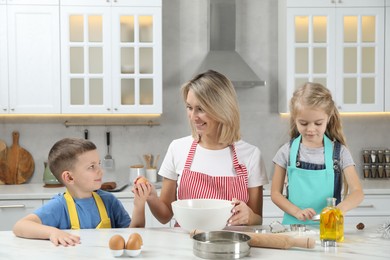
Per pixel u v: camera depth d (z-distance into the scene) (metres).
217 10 4.24
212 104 1.96
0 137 4.33
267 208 3.81
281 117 4.47
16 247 1.58
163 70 4.43
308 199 2.17
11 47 3.94
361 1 4.04
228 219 1.78
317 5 4.04
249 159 2.12
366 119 4.50
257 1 4.45
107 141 4.38
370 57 4.10
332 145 2.18
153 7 3.99
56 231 1.66
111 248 1.46
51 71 3.97
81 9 3.96
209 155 2.12
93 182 2.00
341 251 1.51
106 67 4.00
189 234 1.73
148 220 3.79
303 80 4.09
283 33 4.20
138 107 4.03
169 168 2.19
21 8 3.93
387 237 1.67
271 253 1.49
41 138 4.36
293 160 2.21
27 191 3.83
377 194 3.82
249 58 4.45
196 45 4.43
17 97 3.96
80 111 4.00
